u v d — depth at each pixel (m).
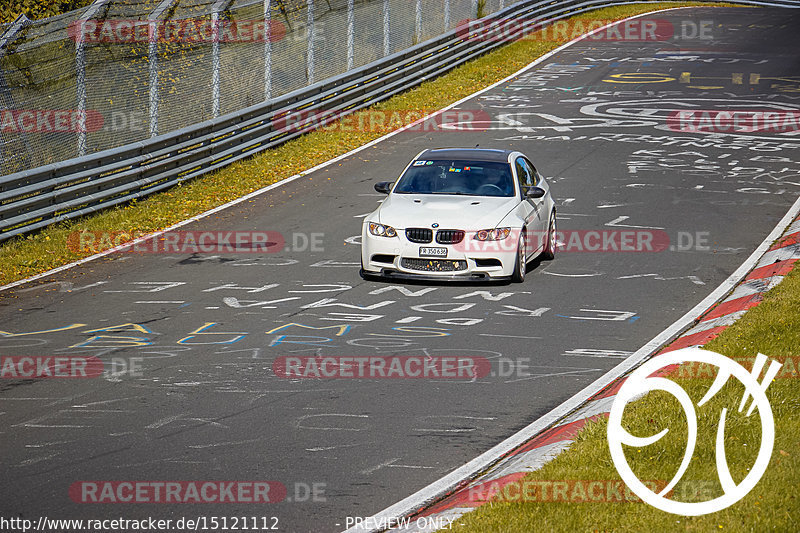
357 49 108.31
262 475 24.83
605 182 71.81
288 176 75.06
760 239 55.34
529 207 48.94
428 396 31.17
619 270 49.59
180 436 27.59
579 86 116.00
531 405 30.38
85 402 30.69
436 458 26.00
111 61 78.44
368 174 75.75
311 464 25.56
